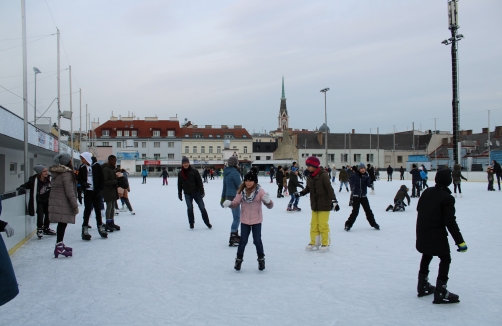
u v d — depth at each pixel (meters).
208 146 88.50
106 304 4.79
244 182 6.29
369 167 22.81
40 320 4.31
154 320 4.27
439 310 4.47
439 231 4.65
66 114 26.02
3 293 3.23
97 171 8.95
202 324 4.15
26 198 9.13
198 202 10.62
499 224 10.66
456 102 26.34
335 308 4.57
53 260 7.08
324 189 7.52
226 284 5.57
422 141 77.75
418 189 19.86
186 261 6.95
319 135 78.94
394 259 6.89
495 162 23.66
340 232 9.72
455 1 25.70
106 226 10.17
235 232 8.29
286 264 6.66
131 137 84.38
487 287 5.26
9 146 16.22
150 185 37.72
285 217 13.02
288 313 4.44
